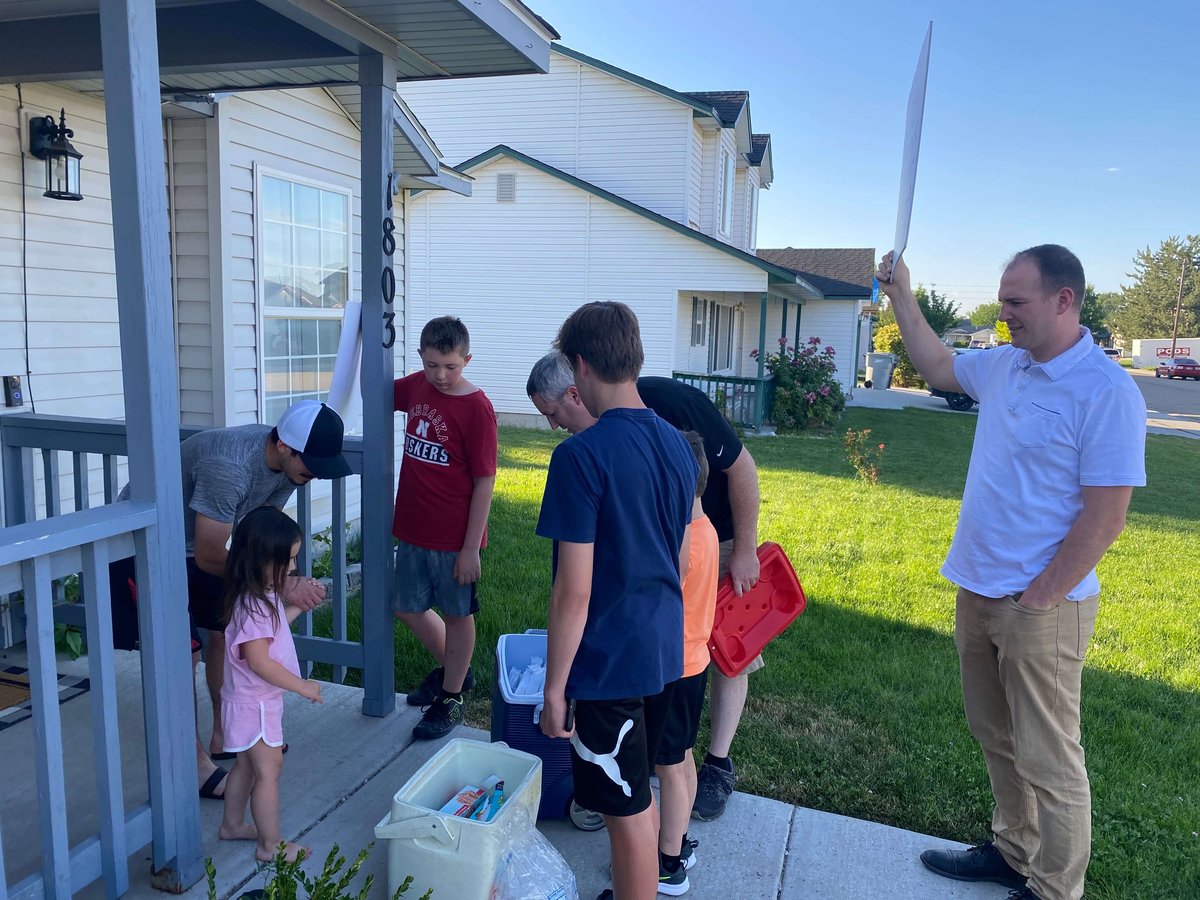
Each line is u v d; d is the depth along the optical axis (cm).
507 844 227
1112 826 319
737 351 2495
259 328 552
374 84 318
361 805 298
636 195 1720
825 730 388
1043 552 240
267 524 249
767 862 282
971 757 362
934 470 1266
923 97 260
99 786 223
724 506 295
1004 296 237
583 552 197
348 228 652
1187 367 5122
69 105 443
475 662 439
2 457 381
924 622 554
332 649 368
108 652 220
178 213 518
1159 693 468
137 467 226
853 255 3350
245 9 326
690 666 244
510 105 1753
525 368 1681
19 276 422
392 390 342
